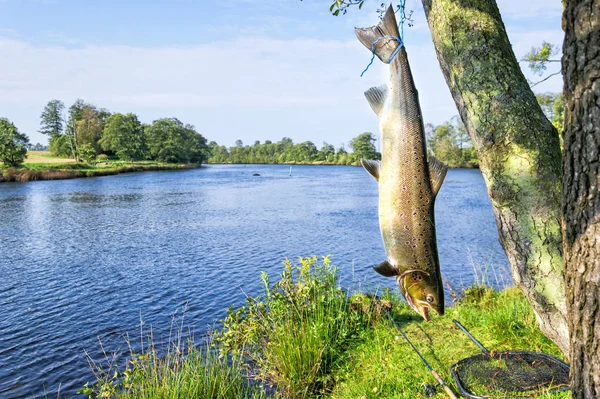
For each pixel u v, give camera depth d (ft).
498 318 22.15
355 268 53.21
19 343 34.68
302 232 79.36
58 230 83.30
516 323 22.00
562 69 7.18
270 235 77.00
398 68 9.05
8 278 52.16
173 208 115.03
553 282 9.71
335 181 223.51
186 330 36.37
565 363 16.78
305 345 21.36
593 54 6.51
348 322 24.32
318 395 19.85
